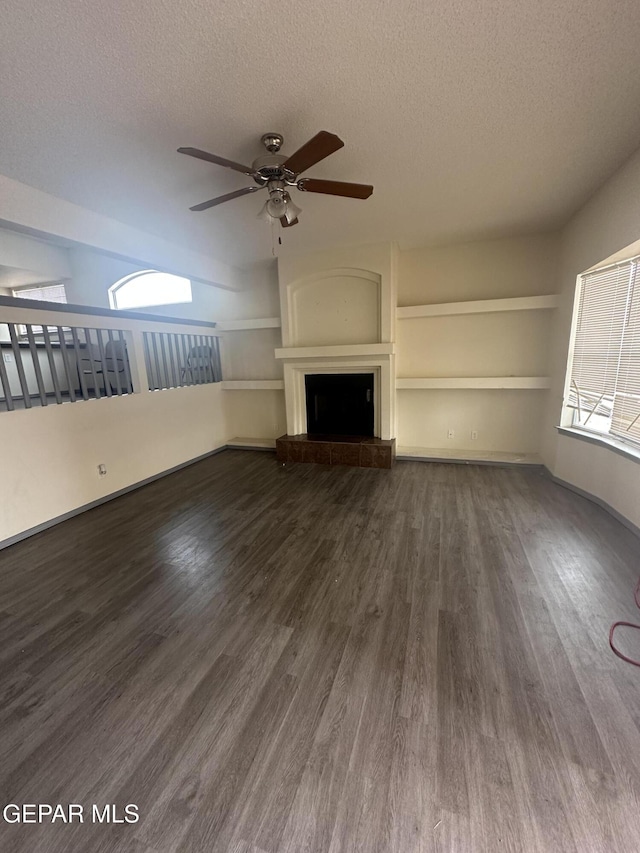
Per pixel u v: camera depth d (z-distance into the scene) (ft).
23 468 9.49
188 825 3.56
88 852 3.40
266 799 3.75
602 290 10.34
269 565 8.05
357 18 4.56
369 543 8.84
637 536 8.64
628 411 9.29
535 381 13.42
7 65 5.00
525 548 8.39
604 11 4.49
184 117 6.36
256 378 18.38
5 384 9.10
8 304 9.14
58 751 4.28
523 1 4.38
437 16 4.55
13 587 7.50
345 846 3.37
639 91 5.94
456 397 15.34
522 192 9.78
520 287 13.69
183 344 15.84
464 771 3.93
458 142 7.40
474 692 4.85
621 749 4.10
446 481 12.79
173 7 4.31
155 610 6.70
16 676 5.34
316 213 10.86
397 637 5.86
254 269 17.44
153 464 13.82
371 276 14.35
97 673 5.35
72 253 21.12
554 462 12.63
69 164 7.74
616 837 3.36
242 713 4.67
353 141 7.29
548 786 3.77
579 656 5.38
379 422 15.60
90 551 8.86
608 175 8.89
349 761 4.07
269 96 5.92
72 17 4.37
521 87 5.83
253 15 4.46
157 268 13.12
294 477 13.79
